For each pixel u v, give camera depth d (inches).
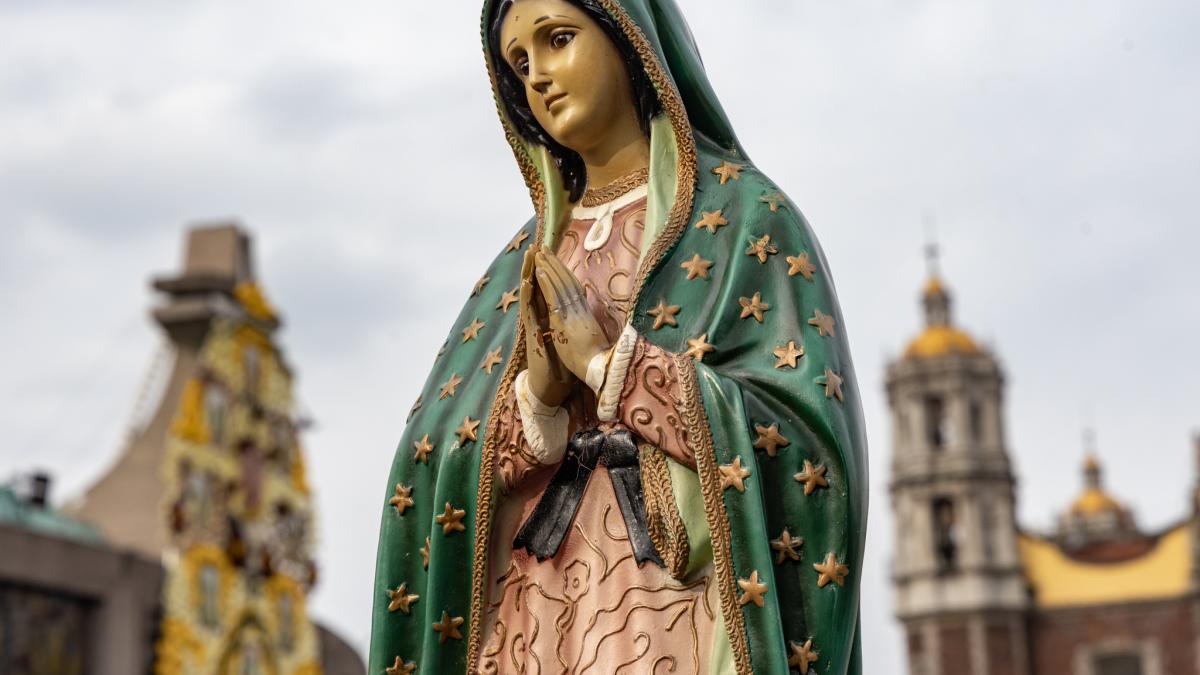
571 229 475.5
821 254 445.7
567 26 458.6
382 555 461.4
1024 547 6343.5
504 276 489.1
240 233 3715.6
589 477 437.7
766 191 447.8
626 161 468.1
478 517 442.9
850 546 411.8
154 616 3280.0
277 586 3676.2
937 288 6569.9
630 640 420.5
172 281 3538.4
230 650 3467.0
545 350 433.1
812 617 408.8
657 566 423.5
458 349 478.3
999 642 6082.7
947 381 6338.6
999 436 6304.1
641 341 421.1
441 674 446.3
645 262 436.8
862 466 418.0
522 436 438.3
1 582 2967.5
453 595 447.8
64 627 3090.6
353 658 4128.9
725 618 400.5
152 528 3358.8
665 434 414.9
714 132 469.1
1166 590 6107.3
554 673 428.5
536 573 438.3
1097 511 7037.4
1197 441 6259.8
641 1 458.3
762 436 413.4
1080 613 6171.3
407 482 462.3
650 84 457.4
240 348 3644.2
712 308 432.1
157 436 3447.3
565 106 459.5
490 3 475.8
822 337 425.1
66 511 3447.3
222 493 3526.1
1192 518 6141.7
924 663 6122.1
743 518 404.2
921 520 6254.9
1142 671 6092.5
